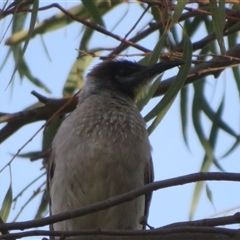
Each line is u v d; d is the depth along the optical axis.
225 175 7.02
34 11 8.88
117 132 9.45
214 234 7.38
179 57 10.62
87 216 9.40
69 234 7.02
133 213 9.48
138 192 7.14
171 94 8.87
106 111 9.62
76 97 10.98
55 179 9.52
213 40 10.94
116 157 9.30
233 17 10.23
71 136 9.43
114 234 7.07
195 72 10.43
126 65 11.08
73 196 9.31
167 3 9.78
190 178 7.04
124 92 10.86
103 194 9.30
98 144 9.32
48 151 10.34
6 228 7.00
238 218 7.19
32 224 7.05
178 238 7.46
